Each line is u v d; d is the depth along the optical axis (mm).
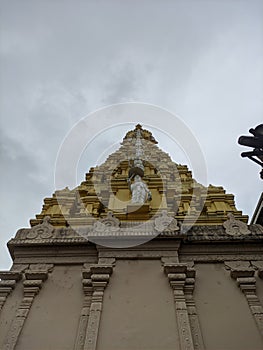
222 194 16016
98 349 7527
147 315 8359
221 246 10570
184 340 7602
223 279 9578
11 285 9422
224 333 8008
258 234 10852
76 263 10234
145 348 7535
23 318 8445
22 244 10602
